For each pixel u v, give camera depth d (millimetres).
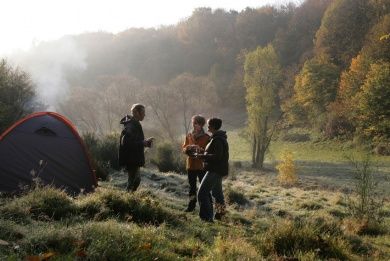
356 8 86938
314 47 99562
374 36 71688
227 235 6574
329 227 7844
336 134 66125
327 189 26859
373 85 59594
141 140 8148
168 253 4648
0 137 8414
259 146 49875
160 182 14664
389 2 82062
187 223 7195
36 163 8469
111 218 6273
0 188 7973
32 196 6406
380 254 7137
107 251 4098
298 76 79000
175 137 63406
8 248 3992
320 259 5703
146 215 6867
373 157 53281
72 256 3930
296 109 78125
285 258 5426
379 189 23406
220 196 8703
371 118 60125
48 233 4398
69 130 9141
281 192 19438
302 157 59219
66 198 6672
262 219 9875
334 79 76500
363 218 10703
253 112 49406
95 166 12734
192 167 8797
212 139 7781
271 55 49125
